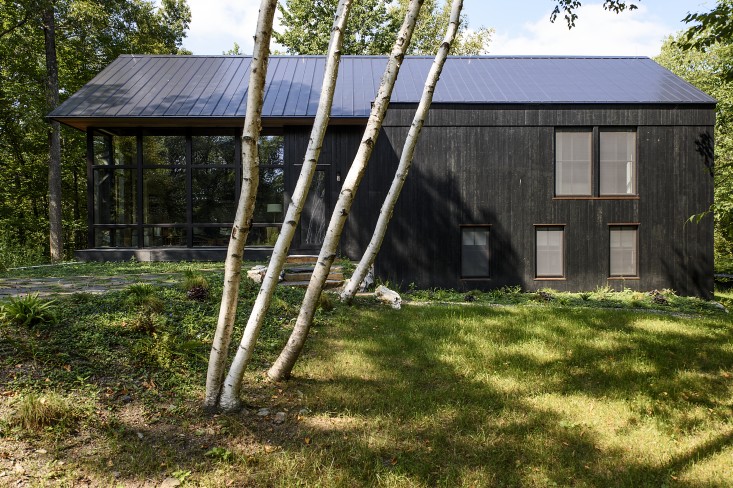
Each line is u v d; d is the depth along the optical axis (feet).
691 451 13.67
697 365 21.59
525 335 25.16
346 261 40.78
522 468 12.62
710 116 45.14
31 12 51.85
